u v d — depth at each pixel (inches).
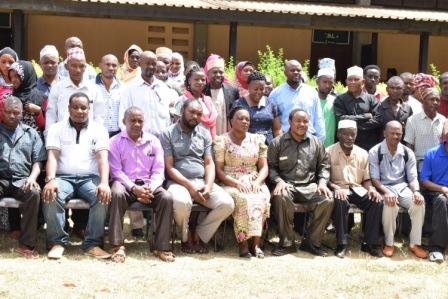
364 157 298.8
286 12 571.5
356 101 314.5
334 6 665.6
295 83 312.7
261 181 283.4
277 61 530.0
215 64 303.6
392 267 268.5
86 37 684.1
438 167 296.5
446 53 766.5
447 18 609.3
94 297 217.0
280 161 289.9
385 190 291.1
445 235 282.7
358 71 310.8
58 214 258.4
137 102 293.1
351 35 743.7
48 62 289.0
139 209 268.1
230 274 247.6
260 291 230.5
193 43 701.3
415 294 235.6
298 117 285.9
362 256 285.7
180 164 278.4
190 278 240.5
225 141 286.4
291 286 237.3
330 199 281.3
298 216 313.7
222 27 707.4
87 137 269.9
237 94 312.2
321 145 293.4
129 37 692.7
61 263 251.1
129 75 342.0
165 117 297.6
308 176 291.0
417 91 344.8
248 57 719.7
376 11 644.1
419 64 625.3
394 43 751.1
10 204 258.5
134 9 541.3
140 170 272.8
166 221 263.3
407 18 595.2
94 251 260.4
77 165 268.1
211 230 275.6
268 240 300.5
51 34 677.9
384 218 287.9
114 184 265.9
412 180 298.0
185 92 301.0
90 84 282.8
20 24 539.2
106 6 537.0
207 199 273.4
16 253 259.1
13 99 263.4
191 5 545.0
